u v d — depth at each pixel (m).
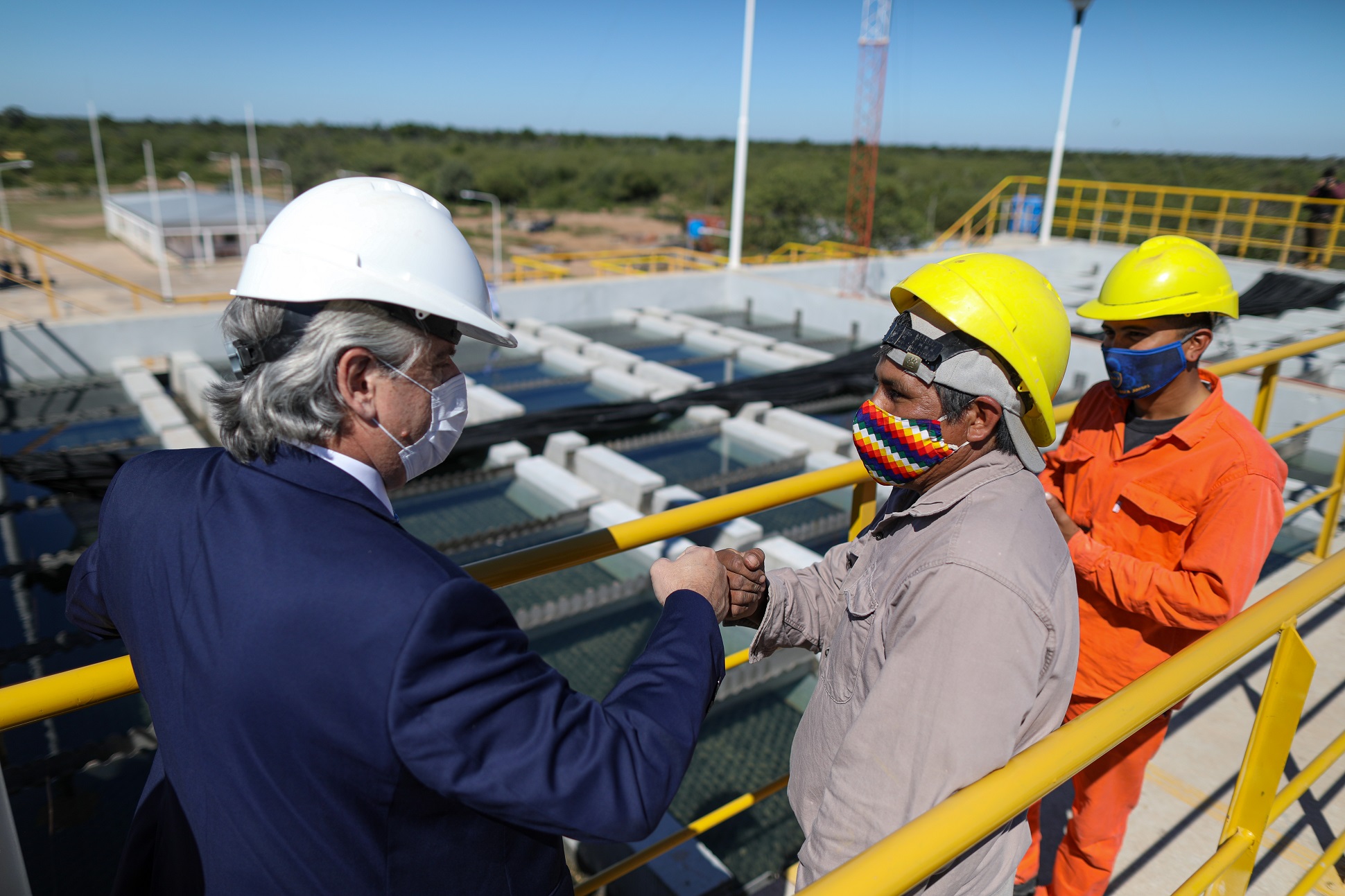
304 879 0.86
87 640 6.10
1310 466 7.72
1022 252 17.98
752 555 1.50
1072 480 2.21
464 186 97.75
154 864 1.06
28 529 7.80
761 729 4.55
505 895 0.96
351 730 0.80
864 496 2.23
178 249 44.47
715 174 99.81
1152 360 1.93
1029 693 1.12
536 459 8.59
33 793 4.34
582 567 6.71
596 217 97.12
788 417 10.07
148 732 4.82
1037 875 2.40
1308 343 3.81
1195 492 1.89
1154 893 2.38
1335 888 2.37
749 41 16.20
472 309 0.98
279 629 0.81
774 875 2.61
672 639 1.05
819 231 61.09
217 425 0.95
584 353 13.46
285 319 0.91
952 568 1.13
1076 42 17.20
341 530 0.87
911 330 1.24
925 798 1.10
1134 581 1.86
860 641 1.30
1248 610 1.47
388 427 0.96
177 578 0.90
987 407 1.21
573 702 0.90
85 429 10.51
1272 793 1.61
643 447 9.70
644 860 1.95
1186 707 3.17
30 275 38.75
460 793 0.81
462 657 0.82
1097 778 2.04
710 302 17.22
